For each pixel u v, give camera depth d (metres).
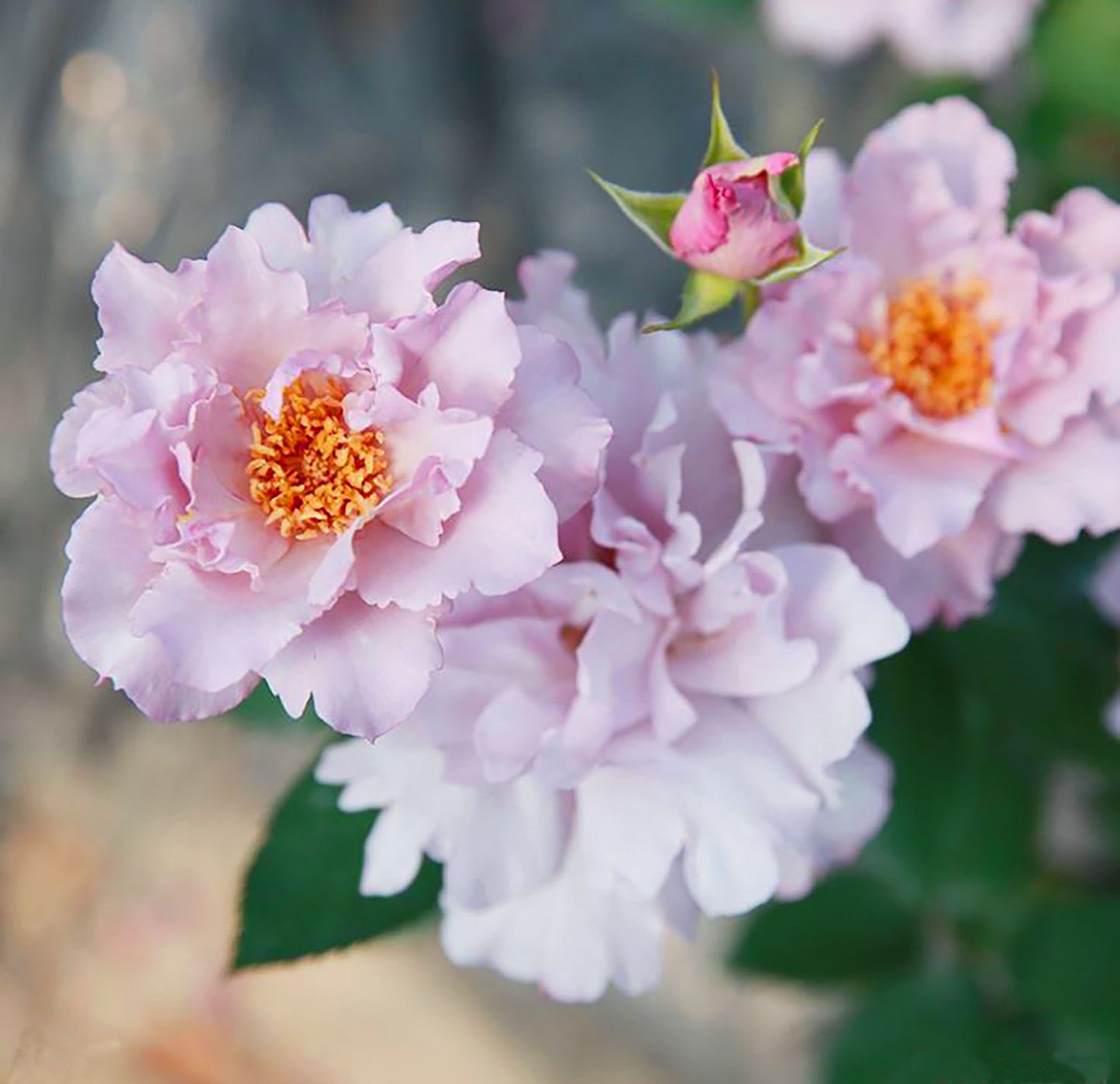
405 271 0.41
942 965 0.61
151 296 0.41
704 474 0.45
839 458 0.45
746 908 0.43
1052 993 0.59
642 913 0.45
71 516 0.81
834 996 0.62
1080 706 0.53
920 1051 0.59
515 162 0.84
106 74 0.77
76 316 0.78
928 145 0.48
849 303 0.47
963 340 0.47
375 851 0.45
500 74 0.84
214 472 0.41
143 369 0.41
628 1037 0.81
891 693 0.52
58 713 0.85
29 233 0.78
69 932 0.89
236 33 0.78
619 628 0.44
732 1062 0.78
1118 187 0.59
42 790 0.88
